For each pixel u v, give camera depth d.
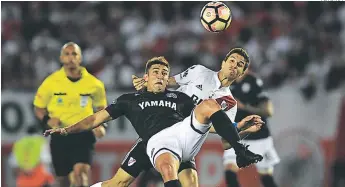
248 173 40.31
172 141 22.47
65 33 55.47
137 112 23.38
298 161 42.47
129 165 24.16
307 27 54.97
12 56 51.34
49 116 30.02
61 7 58.34
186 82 24.94
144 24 56.22
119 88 44.22
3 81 48.75
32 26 54.75
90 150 30.02
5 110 42.72
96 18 57.06
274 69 48.69
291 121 42.72
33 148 36.41
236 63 24.16
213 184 41.28
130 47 53.66
